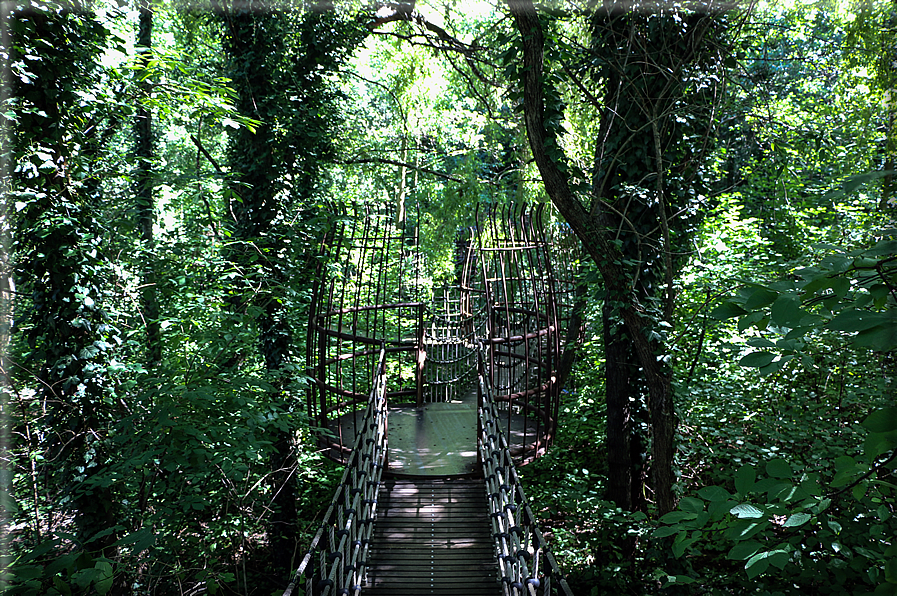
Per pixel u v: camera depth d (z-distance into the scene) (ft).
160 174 26.09
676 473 25.71
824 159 30.81
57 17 21.22
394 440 28.68
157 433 18.38
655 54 24.35
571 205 24.13
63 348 22.75
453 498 23.11
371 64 57.26
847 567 14.08
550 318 28.30
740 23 24.31
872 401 22.04
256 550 32.71
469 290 38.86
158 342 25.90
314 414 30.22
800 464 21.62
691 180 26.32
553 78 24.20
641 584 26.66
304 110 33.37
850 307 5.99
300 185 33.63
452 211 50.19
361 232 33.81
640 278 25.75
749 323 6.36
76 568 6.35
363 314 46.24
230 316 23.94
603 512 26.66
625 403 28.19
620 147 25.35
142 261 26.37
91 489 21.33
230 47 32.76
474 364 40.42
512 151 46.24
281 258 31.19
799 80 34.71
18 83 20.77
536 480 34.83
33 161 21.53
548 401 27.48
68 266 22.41
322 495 35.40
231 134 32.53
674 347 24.99
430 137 57.57
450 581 18.12
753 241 32.40
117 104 23.97
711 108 25.13
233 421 21.22
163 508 19.36
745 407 28.63
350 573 15.47
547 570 12.59
